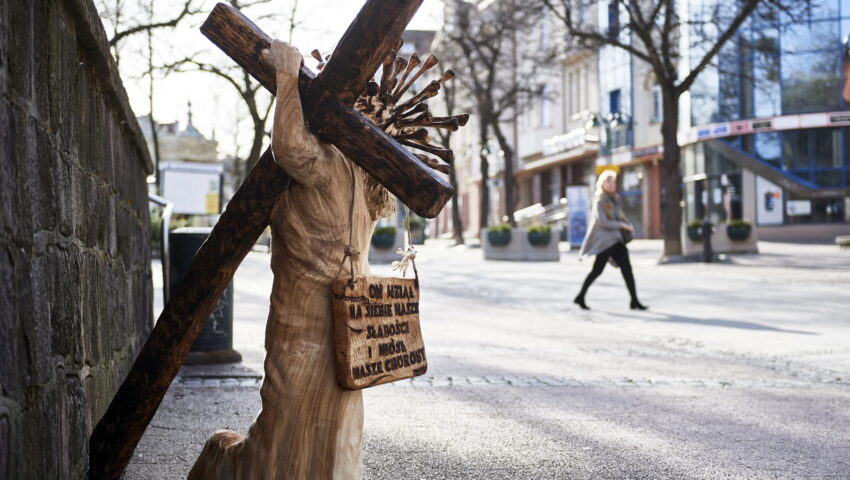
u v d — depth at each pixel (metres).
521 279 20.03
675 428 5.19
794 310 12.70
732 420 5.44
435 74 43.94
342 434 2.54
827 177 43.84
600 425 5.25
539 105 62.03
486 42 41.84
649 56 26.73
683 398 6.18
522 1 28.64
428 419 5.35
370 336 2.53
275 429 2.52
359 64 2.38
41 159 2.64
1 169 2.16
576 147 55.75
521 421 5.33
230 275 2.62
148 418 2.79
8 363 2.14
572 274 21.92
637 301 12.88
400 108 2.64
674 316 12.02
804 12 25.16
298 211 2.51
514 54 45.06
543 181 64.56
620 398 6.16
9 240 2.21
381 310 2.58
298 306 2.52
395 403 5.87
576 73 57.72
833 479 4.14
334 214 2.52
